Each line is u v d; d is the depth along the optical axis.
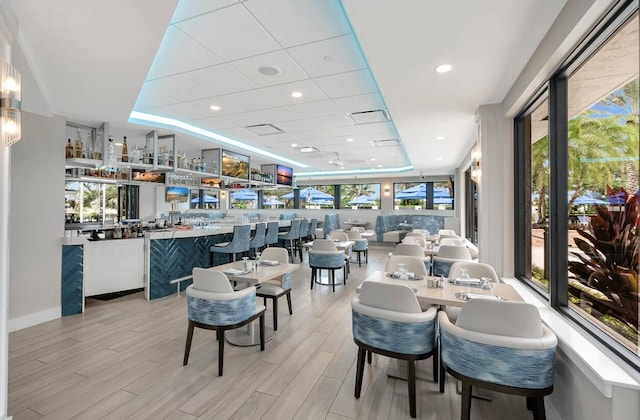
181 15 2.33
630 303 1.91
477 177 4.21
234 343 3.20
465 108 4.04
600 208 2.17
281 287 3.79
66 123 4.49
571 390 1.88
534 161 3.61
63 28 2.20
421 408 2.22
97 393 2.36
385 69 2.92
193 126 5.49
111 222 8.87
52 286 3.87
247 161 7.65
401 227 11.58
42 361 2.83
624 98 1.89
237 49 2.85
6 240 1.85
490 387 1.80
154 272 4.71
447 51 2.59
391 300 2.20
